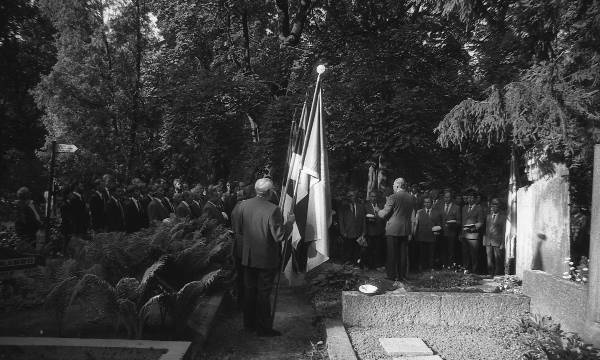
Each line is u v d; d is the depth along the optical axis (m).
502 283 8.88
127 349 5.14
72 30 31.31
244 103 20.66
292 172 7.76
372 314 6.83
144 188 13.23
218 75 20.78
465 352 5.84
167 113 22.16
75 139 30.67
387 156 17.09
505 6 10.63
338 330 6.44
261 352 6.17
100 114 30.03
